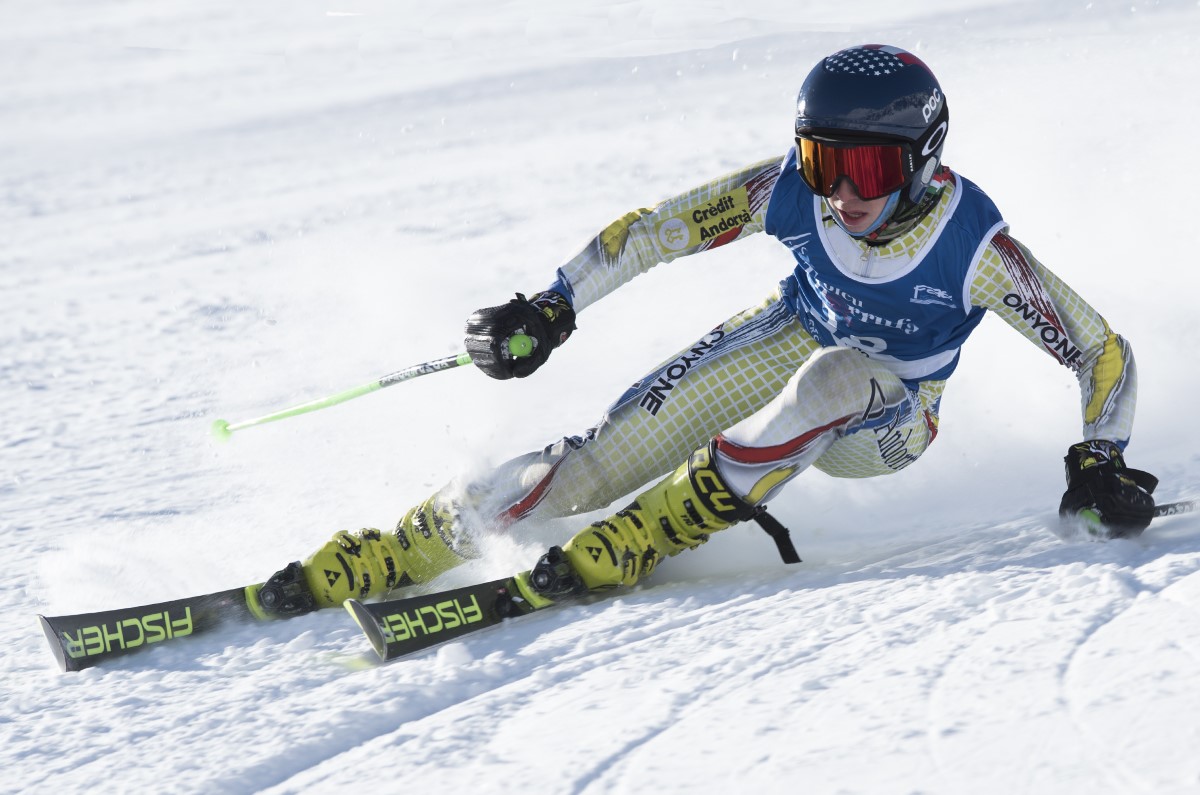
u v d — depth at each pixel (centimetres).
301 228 3884
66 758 770
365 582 1018
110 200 4862
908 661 721
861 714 659
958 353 1102
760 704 696
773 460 973
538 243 3188
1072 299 1006
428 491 1473
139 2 10300
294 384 2211
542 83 6738
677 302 2455
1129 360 1018
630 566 983
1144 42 5059
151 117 7181
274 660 920
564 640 880
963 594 828
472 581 1072
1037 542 977
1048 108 3797
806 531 1164
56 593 1178
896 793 573
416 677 837
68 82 8481
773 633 817
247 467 1686
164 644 977
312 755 730
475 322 990
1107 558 880
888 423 1030
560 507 1074
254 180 5022
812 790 588
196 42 9188
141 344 2666
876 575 941
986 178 2908
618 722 702
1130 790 545
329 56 8362
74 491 1630
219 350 2555
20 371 2483
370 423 1848
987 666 693
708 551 1102
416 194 4209
